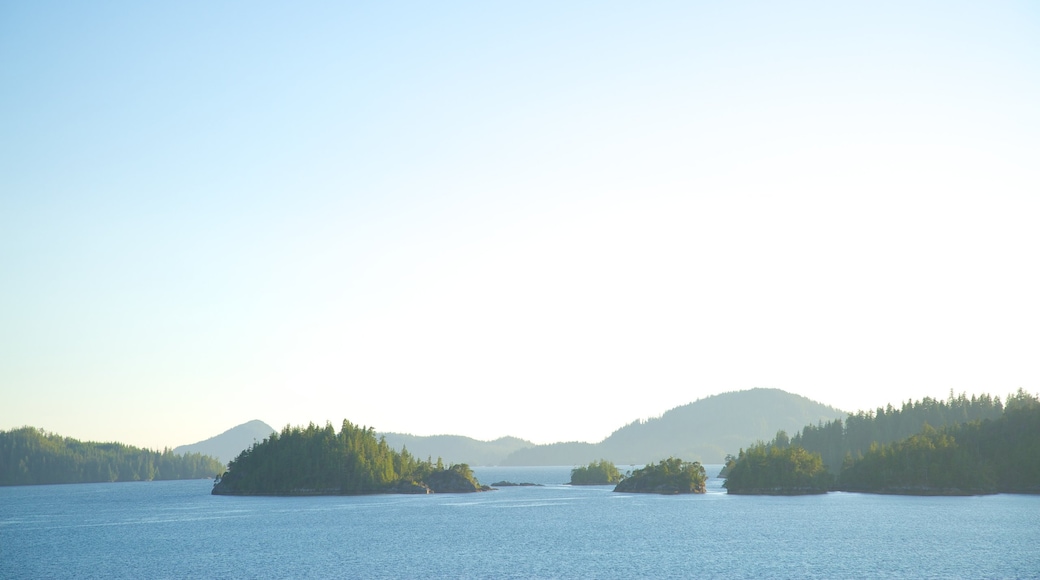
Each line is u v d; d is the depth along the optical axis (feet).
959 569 422.82
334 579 409.08
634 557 472.03
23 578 418.51
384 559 469.16
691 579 404.77
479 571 429.38
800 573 417.49
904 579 399.44
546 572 425.28
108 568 444.55
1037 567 427.33
